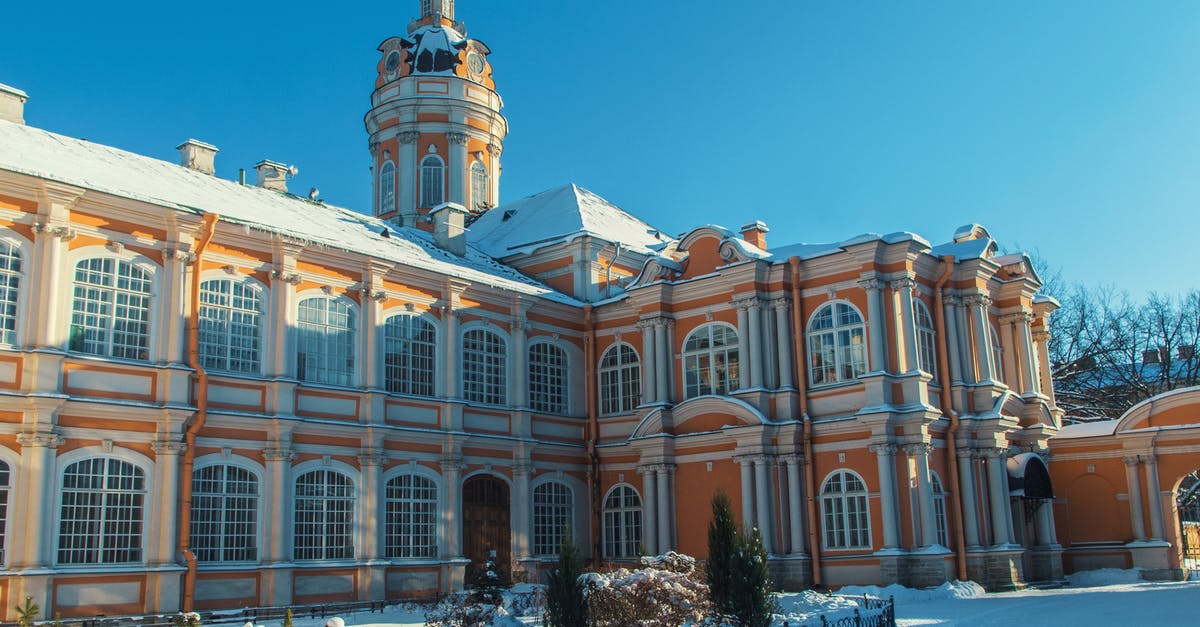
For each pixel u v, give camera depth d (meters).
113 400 25.77
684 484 34.88
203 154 35.25
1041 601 26.62
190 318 27.53
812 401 32.91
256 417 28.47
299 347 30.09
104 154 30.64
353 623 25.56
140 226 27.06
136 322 26.80
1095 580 33.81
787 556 32.03
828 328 33.00
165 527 26.22
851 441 31.75
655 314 36.25
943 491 31.98
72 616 24.45
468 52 49.62
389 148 48.91
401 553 31.67
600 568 36.19
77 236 25.91
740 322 34.12
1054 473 36.66
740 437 33.09
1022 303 36.91
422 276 33.47
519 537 34.97
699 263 36.12
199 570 26.91
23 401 24.34
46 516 24.38
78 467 25.23
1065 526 36.19
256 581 28.06
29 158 26.58
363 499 30.83
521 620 23.59
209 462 27.58
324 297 30.97
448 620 21.34
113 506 25.69
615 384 37.97
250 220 29.33
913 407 30.86
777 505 32.59
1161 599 25.73
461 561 32.81
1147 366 57.69
